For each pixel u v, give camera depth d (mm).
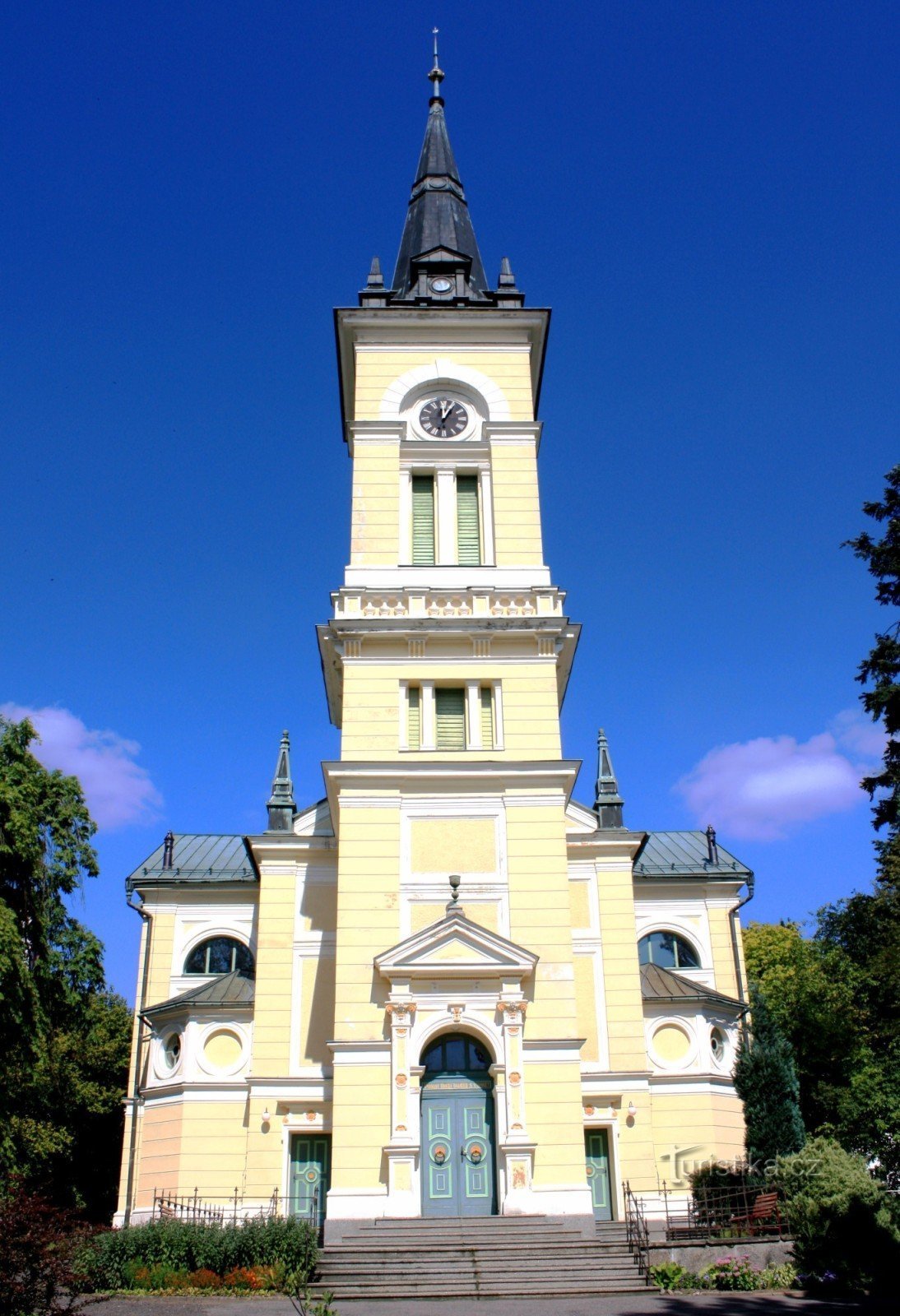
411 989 30062
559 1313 21406
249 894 44312
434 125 47312
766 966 58875
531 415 38188
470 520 37219
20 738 35062
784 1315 20703
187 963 43531
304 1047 34719
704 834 49688
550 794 32562
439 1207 28922
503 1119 29094
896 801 28469
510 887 31594
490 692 34219
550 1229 27500
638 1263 25609
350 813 32156
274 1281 24656
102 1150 54750
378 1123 29000
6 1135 31125
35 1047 31609
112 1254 25328
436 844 32062
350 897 31266
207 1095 36750
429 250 42625
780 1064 37281
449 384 38719
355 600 34656
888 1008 48500
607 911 37656
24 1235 17734
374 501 36688
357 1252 26266
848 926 52000
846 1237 24750
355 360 40406
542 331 39688
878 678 28781
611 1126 34938
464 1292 23953
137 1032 42406
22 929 32562
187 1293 24094
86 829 37219
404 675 34000
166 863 46156
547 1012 30312
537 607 34656
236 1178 35781
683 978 40812
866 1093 49625
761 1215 28984
